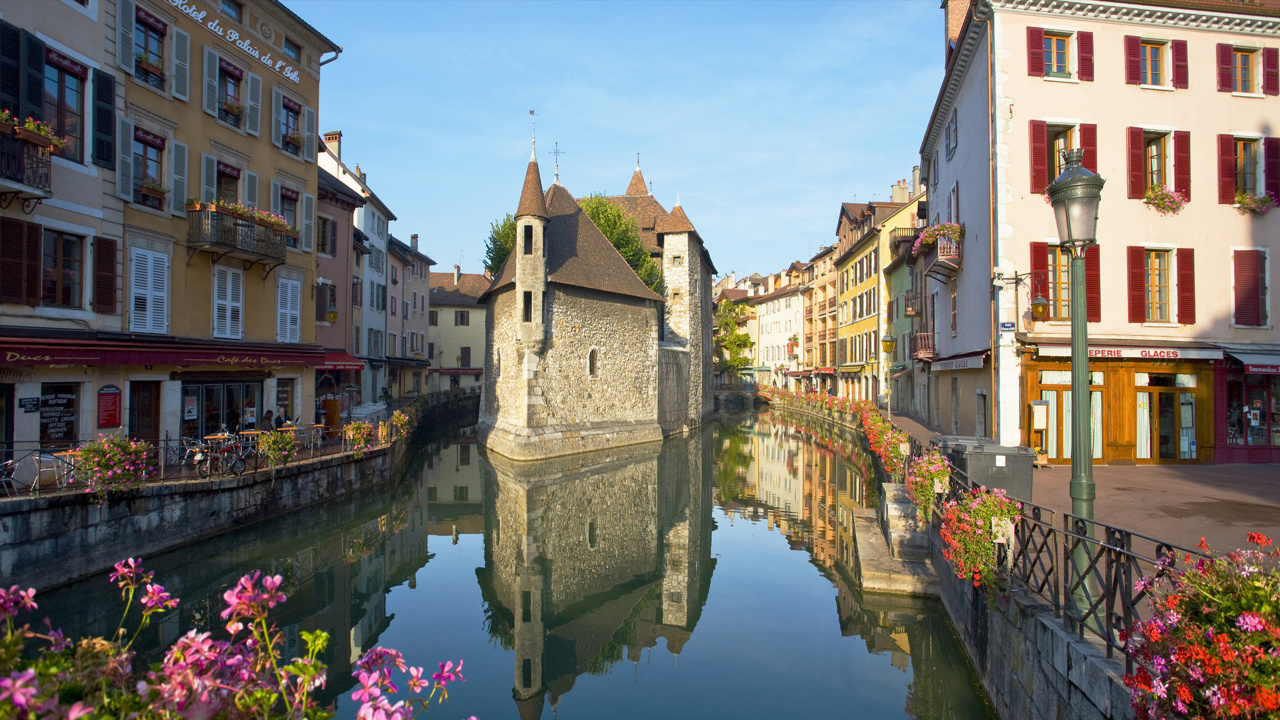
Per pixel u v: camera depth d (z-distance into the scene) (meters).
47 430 12.46
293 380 19.36
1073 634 5.16
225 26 17.11
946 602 9.44
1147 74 17.59
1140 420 16.56
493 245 40.22
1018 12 17.22
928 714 7.57
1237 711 3.13
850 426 33.28
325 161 35.03
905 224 37.06
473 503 19.38
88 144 13.48
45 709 2.26
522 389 25.61
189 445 14.97
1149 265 17.45
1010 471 9.16
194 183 16.19
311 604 11.25
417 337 49.06
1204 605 3.67
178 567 11.91
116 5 14.08
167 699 2.58
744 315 78.44
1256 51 17.50
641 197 50.78
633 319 31.75
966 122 20.33
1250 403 16.81
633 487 20.97
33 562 9.49
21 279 12.12
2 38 11.59
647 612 11.04
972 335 19.62
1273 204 17.25
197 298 16.19
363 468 18.36
